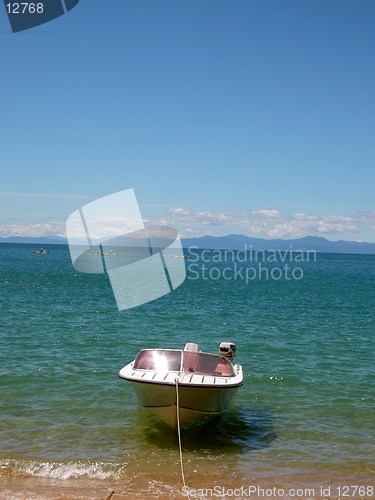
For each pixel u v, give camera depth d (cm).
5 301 3631
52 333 2430
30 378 1645
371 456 1129
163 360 1311
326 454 1134
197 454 1121
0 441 1144
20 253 15962
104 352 2073
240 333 2592
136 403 1438
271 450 1152
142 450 1132
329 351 2189
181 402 1186
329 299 4438
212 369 1292
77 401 1440
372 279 7856
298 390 1608
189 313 3297
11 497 896
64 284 5262
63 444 1145
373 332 2708
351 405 1473
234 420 1338
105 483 971
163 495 927
